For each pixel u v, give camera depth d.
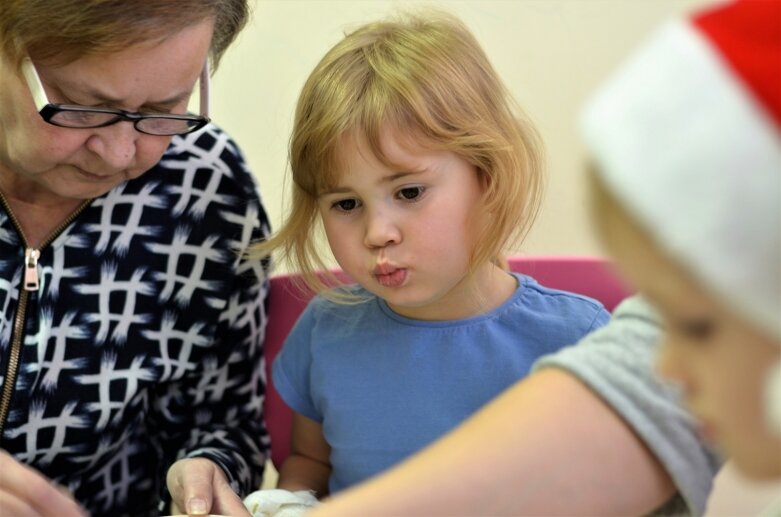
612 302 1.13
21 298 0.98
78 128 0.83
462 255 0.91
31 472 0.83
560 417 0.52
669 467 0.51
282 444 1.24
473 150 0.90
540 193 1.03
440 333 1.00
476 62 0.97
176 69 0.82
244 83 1.54
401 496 0.50
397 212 0.89
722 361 0.39
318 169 0.91
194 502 0.92
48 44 0.76
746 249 0.36
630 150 0.39
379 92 0.89
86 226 1.01
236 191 1.10
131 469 1.14
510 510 0.50
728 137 0.37
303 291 1.19
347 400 1.02
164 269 1.06
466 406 0.98
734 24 0.39
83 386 1.02
